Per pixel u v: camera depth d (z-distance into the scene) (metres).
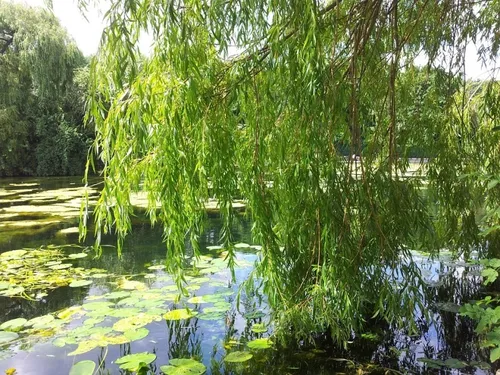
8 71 13.81
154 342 2.40
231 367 2.15
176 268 2.10
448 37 2.87
